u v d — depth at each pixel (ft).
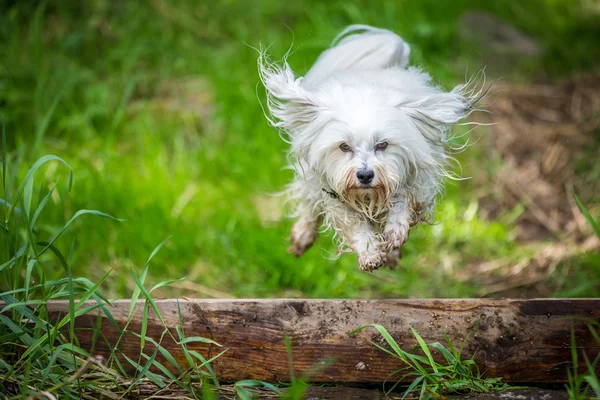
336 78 16.63
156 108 29.04
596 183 26.76
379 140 14.85
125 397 13.33
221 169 25.91
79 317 14.15
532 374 13.82
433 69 31.58
